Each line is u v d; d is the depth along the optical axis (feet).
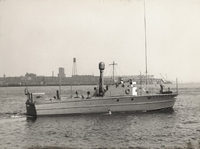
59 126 117.50
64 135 101.60
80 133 104.32
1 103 240.12
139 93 146.10
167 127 112.88
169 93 151.74
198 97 272.51
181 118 133.49
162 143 87.66
